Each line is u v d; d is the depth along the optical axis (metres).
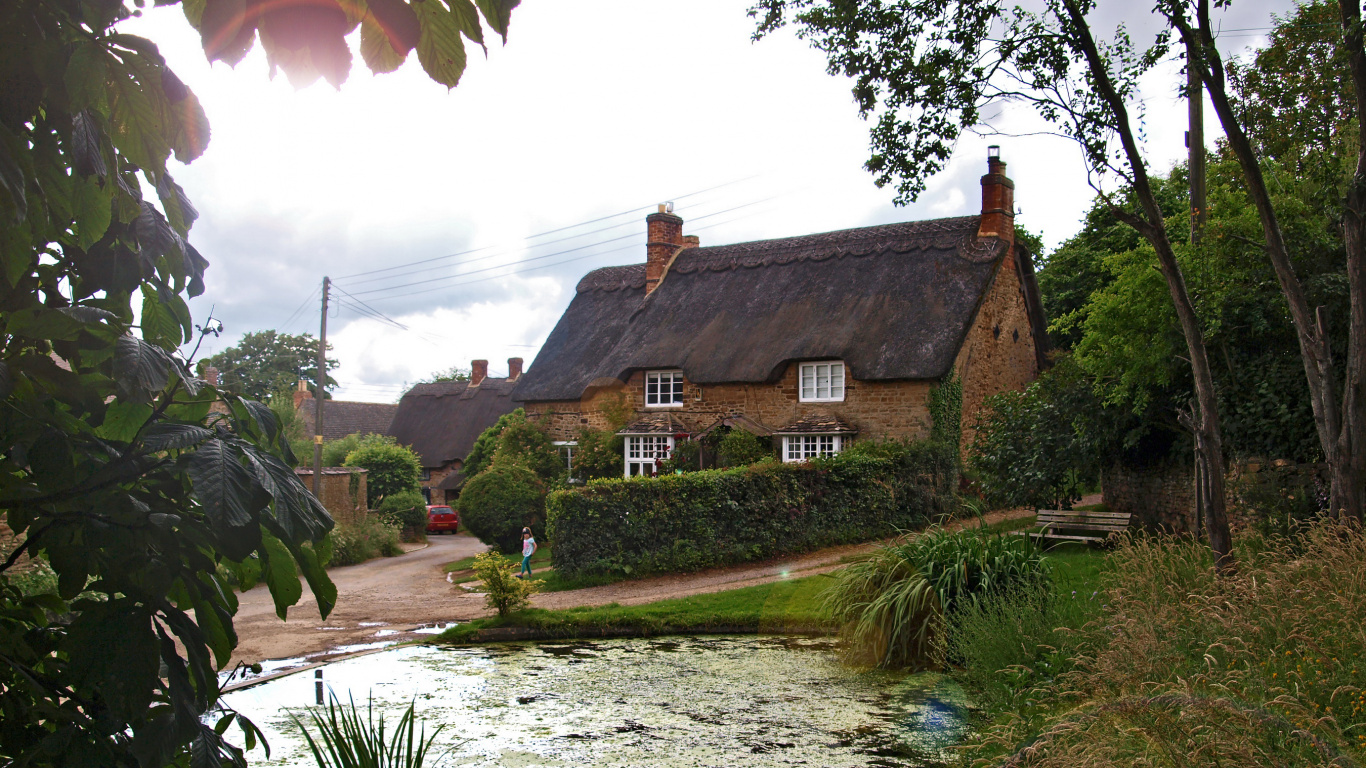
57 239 1.75
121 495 1.61
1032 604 7.77
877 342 22.33
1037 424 16.28
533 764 6.20
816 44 10.78
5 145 1.36
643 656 10.05
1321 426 9.72
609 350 26.95
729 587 14.94
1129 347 13.65
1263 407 12.70
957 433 21.84
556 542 17.11
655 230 28.19
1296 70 10.58
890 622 7.97
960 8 10.02
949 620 7.79
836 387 23.03
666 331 26.11
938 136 10.55
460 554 26.20
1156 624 6.32
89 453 1.68
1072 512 15.75
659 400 25.67
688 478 17.52
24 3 1.47
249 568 2.02
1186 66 9.77
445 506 38.12
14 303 1.68
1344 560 6.54
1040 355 26.47
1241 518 12.31
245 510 1.51
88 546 1.60
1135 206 13.74
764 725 6.89
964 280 22.73
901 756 6.11
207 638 1.85
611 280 29.72
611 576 16.86
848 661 8.21
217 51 1.25
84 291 1.76
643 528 17.09
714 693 7.98
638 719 7.27
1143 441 16.09
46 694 1.69
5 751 1.66
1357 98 9.32
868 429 22.38
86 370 1.81
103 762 1.65
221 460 1.55
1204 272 12.52
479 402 43.97
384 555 25.92
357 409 48.88
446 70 1.42
